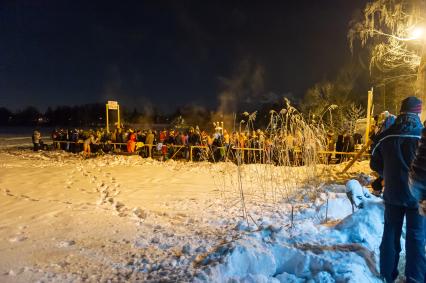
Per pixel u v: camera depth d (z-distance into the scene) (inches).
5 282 144.2
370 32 471.8
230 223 221.5
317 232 173.5
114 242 191.6
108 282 140.4
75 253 175.8
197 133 620.1
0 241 201.2
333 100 976.9
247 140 519.2
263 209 258.2
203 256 157.5
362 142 605.3
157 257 163.5
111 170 515.5
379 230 172.1
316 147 332.2
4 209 285.3
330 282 128.8
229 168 483.2
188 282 130.3
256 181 390.6
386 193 136.9
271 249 148.9
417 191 121.0
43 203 305.9
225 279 133.5
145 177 451.5
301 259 143.6
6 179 435.8
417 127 134.7
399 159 132.9
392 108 763.4
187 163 578.9
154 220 238.8
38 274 150.9
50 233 214.4
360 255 147.7
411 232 132.1
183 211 266.1
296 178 329.7
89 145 721.6
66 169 527.2
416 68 529.0
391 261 135.9
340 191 298.2
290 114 336.8
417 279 130.3
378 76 707.4
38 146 810.2
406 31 412.2
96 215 257.1
